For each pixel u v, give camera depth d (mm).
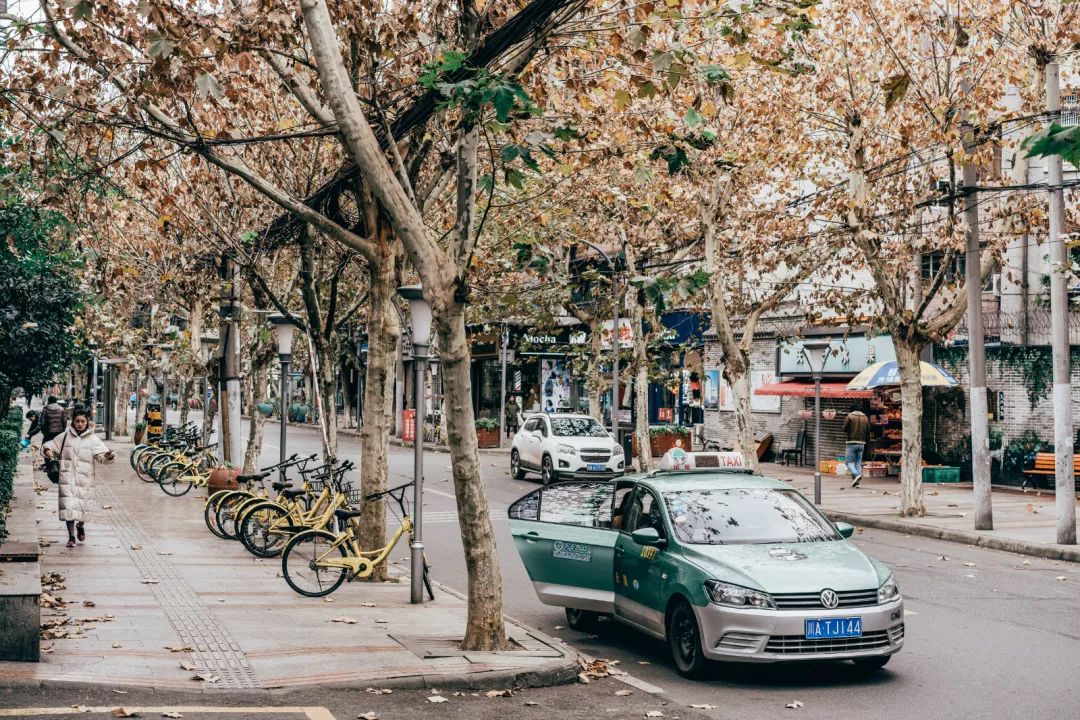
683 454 20844
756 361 36344
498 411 50344
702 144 10922
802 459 34281
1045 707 8367
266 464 33875
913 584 14289
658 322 28359
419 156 13008
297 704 8055
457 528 20141
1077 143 4918
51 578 12875
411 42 13000
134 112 11477
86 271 21562
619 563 10578
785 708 8391
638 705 8461
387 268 13648
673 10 9984
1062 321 17859
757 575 9031
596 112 13125
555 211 21672
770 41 19234
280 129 14344
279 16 10695
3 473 15359
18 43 11203
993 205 23688
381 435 14094
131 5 10992
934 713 8211
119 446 40000
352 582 13828
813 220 22812
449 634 10547
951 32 19688
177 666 8797
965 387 28844
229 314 22641
